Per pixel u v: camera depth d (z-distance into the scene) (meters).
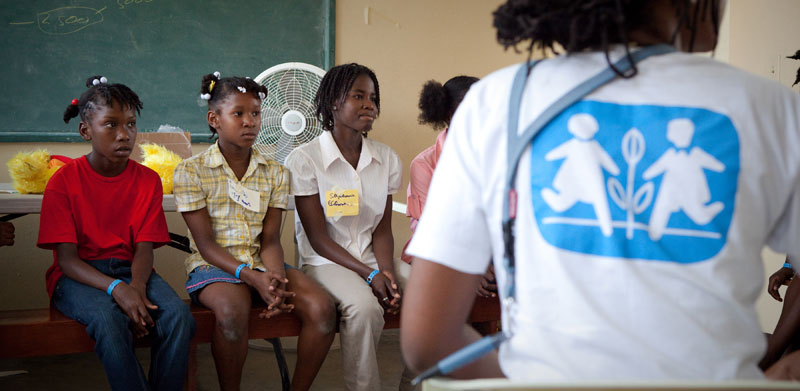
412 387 2.16
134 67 3.28
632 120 0.63
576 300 0.61
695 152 0.62
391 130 3.79
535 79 0.67
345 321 2.05
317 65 3.60
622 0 0.64
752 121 0.63
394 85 3.78
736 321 0.60
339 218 2.32
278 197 2.26
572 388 0.54
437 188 0.70
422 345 0.69
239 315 1.94
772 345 1.75
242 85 2.20
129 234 2.06
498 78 0.71
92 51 3.21
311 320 2.01
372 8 3.71
